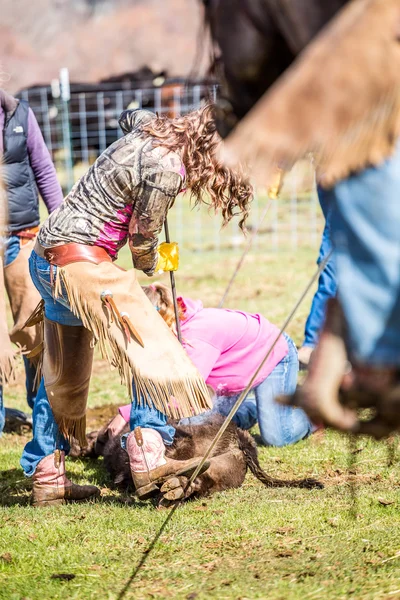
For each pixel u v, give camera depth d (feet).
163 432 31.60
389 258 15.12
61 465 32.96
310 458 37.06
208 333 35.06
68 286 29.14
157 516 30.17
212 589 23.16
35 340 42.04
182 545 27.07
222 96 17.58
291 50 16.65
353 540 26.32
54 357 31.24
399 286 15.16
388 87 14.66
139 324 29.12
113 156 29.04
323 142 14.66
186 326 34.88
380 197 15.14
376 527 27.43
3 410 37.52
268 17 16.52
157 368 28.81
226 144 14.87
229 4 16.78
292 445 39.32
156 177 28.55
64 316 30.73
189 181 29.25
